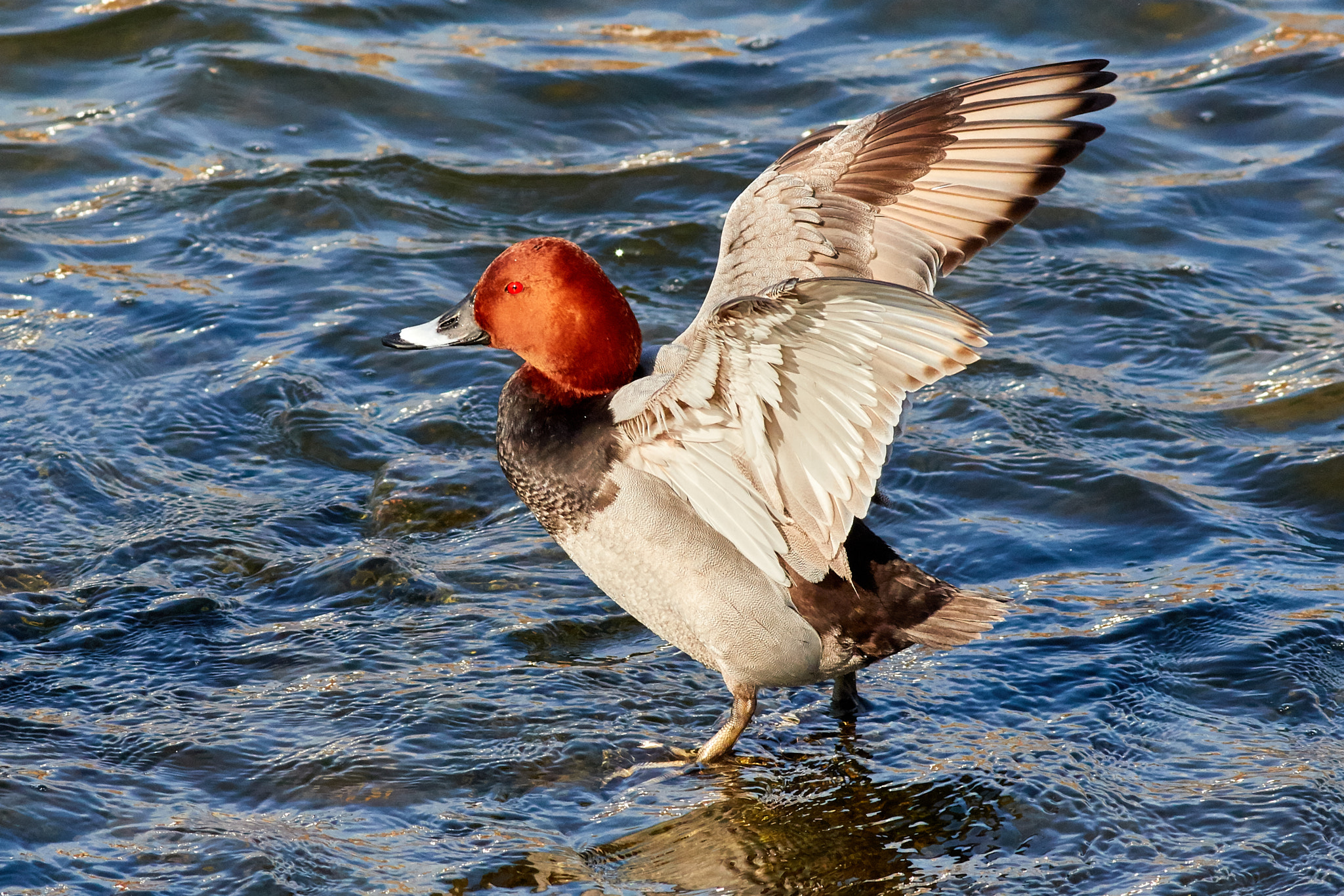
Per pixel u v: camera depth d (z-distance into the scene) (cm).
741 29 1673
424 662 827
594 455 741
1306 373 1117
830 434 666
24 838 668
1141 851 676
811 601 735
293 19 1630
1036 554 940
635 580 753
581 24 1684
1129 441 1060
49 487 985
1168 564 924
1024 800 713
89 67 1533
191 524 955
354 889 645
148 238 1287
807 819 705
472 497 998
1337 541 944
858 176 798
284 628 857
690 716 795
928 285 781
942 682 823
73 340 1145
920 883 658
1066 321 1212
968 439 1065
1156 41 1625
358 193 1359
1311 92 1517
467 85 1534
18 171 1366
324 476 1025
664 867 669
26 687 791
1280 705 789
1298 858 668
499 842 683
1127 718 782
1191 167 1427
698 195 1380
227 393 1100
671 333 1177
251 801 708
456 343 785
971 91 790
